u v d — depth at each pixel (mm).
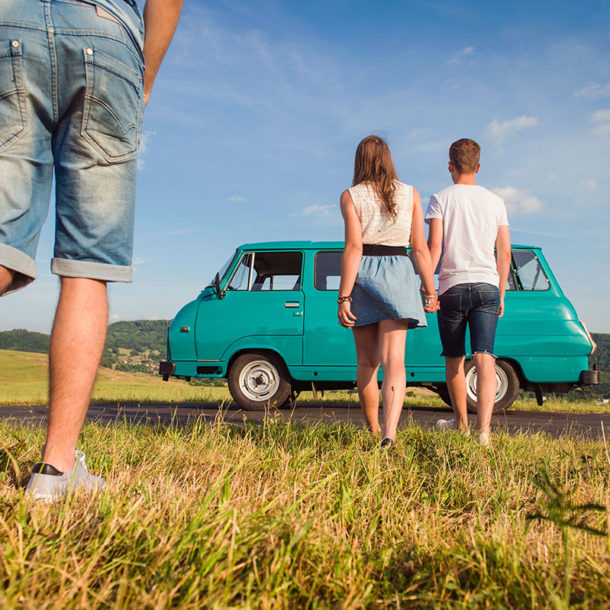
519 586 1029
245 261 7609
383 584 1092
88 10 1528
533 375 7008
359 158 3111
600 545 1273
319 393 10094
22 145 1493
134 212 1731
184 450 2307
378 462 2008
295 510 1388
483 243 3453
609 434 4461
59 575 987
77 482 1541
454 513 1656
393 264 2982
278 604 931
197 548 1117
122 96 1607
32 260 1549
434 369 7113
